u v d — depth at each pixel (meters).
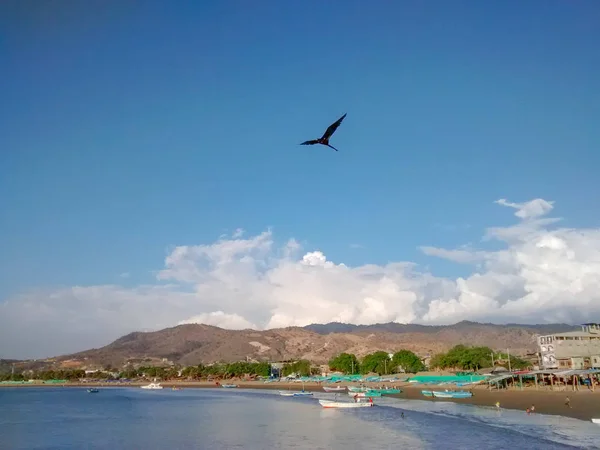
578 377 134.25
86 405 175.88
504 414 99.69
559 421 85.62
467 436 76.38
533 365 198.62
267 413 127.56
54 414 140.50
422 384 189.12
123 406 167.00
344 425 97.81
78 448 80.56
